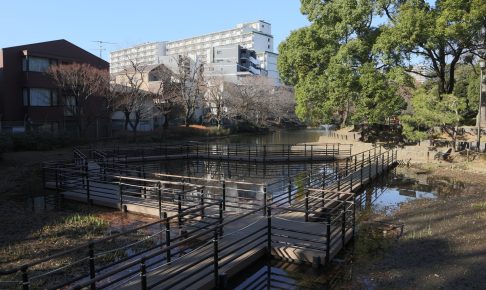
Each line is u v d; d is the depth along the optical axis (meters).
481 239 9.55
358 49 25.42
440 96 23.69
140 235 9.73
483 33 24.05
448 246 9.12
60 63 30.56
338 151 26.48
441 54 26.61
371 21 27.02
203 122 49.91
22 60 29.48
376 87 24.59
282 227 9.67
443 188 16.20
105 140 31.38
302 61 28.69
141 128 40.28
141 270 5.50
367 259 8.41
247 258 7.65
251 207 11.77
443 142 23.81
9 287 6.70
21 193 14.45
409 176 19.11
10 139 23.38
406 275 7.58
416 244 9.32
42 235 9.59
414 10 23.56
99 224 10.50
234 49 84.25
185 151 28.72
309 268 7.97
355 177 16.73
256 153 26.39
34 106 29.70
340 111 36.44
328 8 27.33
